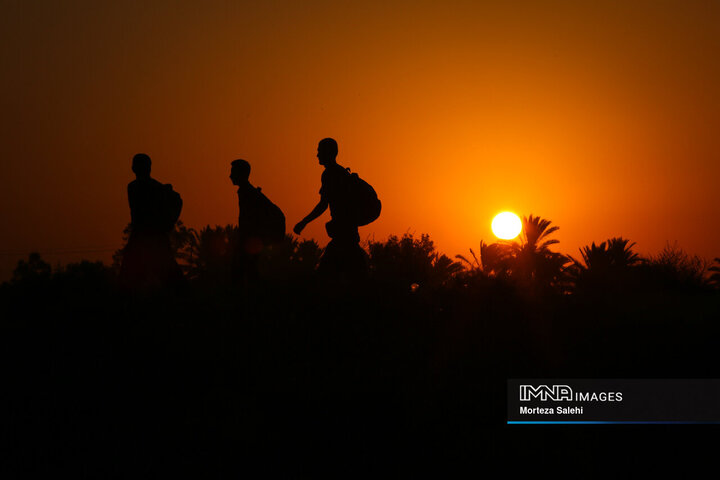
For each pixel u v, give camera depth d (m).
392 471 11.62
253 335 15.84
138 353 14.96
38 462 11.59
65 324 16.52
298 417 12.85
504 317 17.31
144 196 18.78
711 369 14.75
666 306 19.84
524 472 11.62
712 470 11.55
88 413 12.87
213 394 13.46
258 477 11.42
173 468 11.51
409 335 16.08
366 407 13.20
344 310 17.16
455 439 12.41
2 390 13.50
